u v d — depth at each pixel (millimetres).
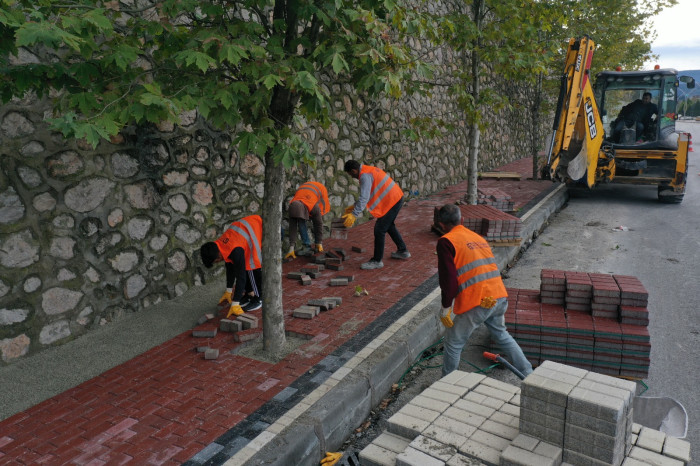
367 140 9828
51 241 4676
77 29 2553
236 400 3729
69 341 4852
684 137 11656
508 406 2977
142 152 5449
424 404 3043
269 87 3166
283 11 4145
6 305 4371
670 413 3402
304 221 7711
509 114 18906
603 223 10445
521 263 7895
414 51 11320
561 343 4539
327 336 4773
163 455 3117
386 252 7715
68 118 2479
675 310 5922
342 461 3219
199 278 6250
